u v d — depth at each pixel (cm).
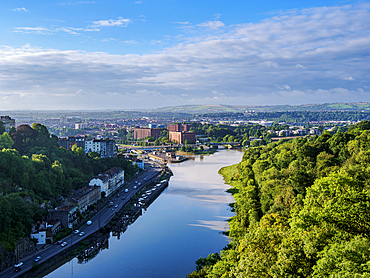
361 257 8000
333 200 10494
